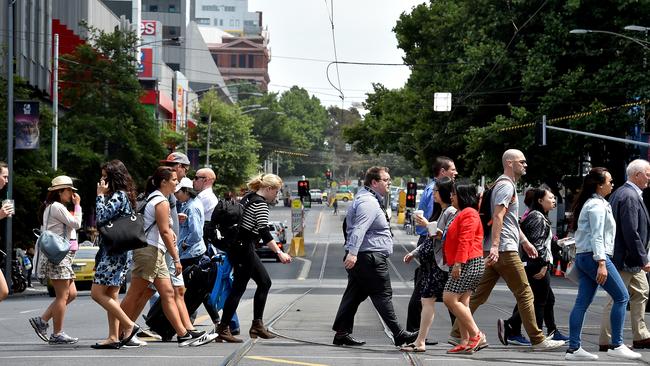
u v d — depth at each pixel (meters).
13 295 94.25
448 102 149.50
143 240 32.78
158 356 30.73
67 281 35.38
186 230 37.41
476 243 32.56
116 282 33.06
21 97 113.19
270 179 36.38
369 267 34.53
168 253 35.00
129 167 144.50
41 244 34.81
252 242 36.16
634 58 122.31
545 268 37.50
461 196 32.62
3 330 46.16
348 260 34.25
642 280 35.16
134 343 33.81
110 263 33.00
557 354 33.72
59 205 35.44
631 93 122.00
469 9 136.75
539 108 124.81
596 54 123.38
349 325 35.66
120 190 32.69
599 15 122.88
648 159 129.50
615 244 34.75
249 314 55.22
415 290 36.66
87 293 90.50
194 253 37.53
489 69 132.00
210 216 39.56
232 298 36.06
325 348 34.22
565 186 136.62
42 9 157.50
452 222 32.47
